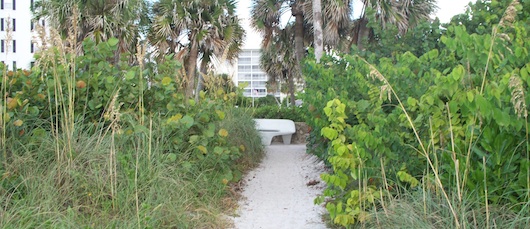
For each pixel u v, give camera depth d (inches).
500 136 118.7
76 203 146.9
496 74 121.0
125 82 202.8
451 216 117.6
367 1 457.4
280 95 1756.9
